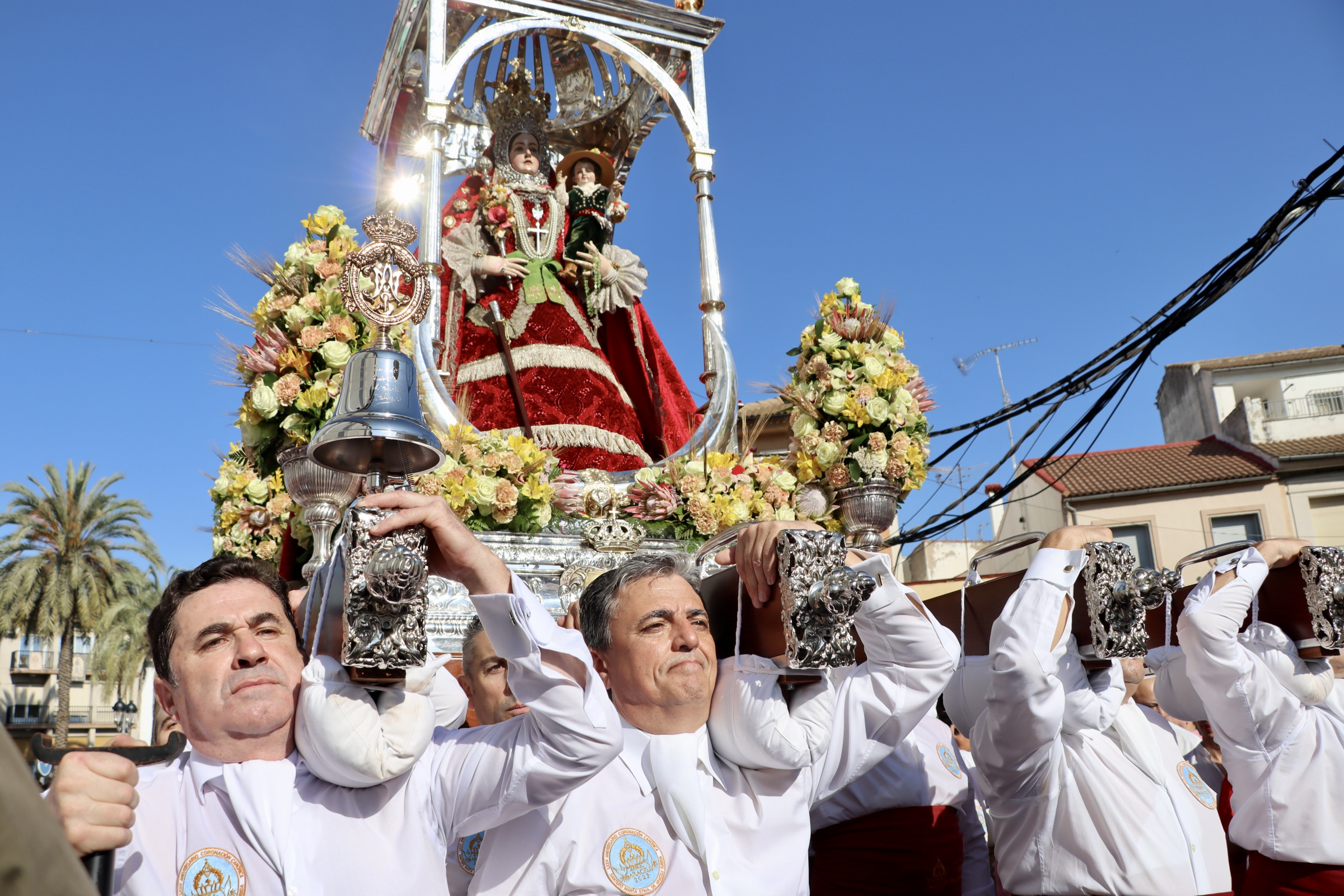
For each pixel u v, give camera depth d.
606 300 6.73
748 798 2.71
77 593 31.42
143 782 2.30
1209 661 3.49
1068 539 3.12
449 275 6.28
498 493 4.80
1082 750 3.23
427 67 6.26
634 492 5.39
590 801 2.61
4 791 0.85
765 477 5.67
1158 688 4.25
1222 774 4.31
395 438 2.49
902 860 3.35
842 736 2.82
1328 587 3.37
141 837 2.19
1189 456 23.11
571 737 2.30
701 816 2.58
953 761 3.80
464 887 3.06
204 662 2.28
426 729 2.32
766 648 2.74
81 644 46.78
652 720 2.71
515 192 6.79
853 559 2.88
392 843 2.29
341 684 2.24
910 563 24.03
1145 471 22.66
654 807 2.63
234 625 2.30
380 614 2.10
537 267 6.54
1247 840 3.62
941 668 2.80
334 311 4.83
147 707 46.34
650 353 6.88
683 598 2.76
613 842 2.55
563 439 5.85
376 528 2.15
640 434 6.55
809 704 2.74
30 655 46.16
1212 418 25.34
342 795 2.31
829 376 5.89
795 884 2.63
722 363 6.34
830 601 2.35
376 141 7.48
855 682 2.89
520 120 7.25
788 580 2.40
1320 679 3.63
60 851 0.87
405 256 2.78
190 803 2.26
